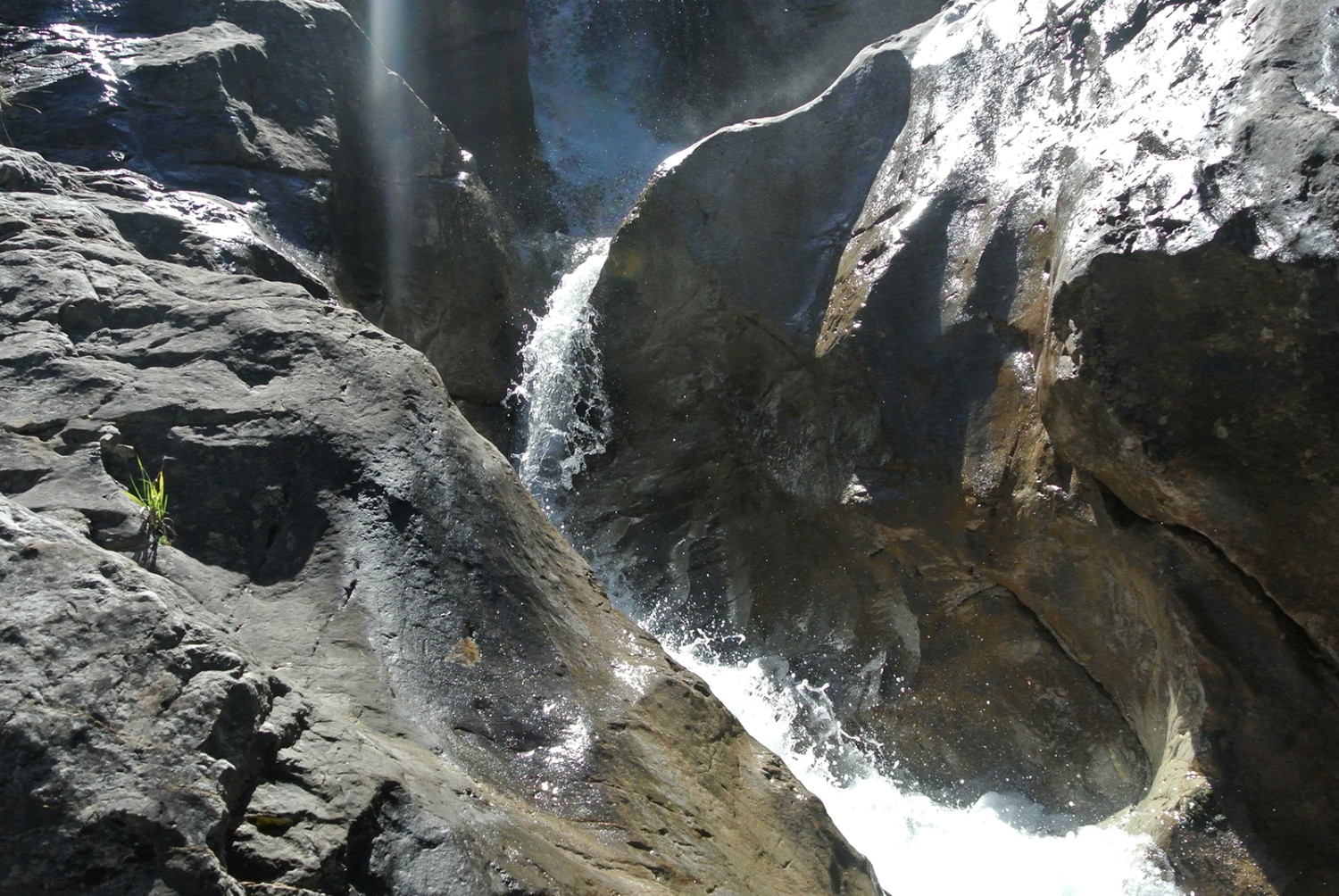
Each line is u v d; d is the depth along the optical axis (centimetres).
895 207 787
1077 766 676
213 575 421
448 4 1336
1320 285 522
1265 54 595
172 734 284
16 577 306
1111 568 627
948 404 701
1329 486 529
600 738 436
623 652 504
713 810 450
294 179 829
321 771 316
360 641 413
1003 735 698
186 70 814
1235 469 546
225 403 482
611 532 889
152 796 269
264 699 312
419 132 962
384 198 904
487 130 1349
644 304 873
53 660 288
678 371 870
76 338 510
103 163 758
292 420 480
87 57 816
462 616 450
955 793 704
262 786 304
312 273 732
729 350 836
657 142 1442
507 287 990
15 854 258
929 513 689
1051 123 733
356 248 866
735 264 823
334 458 473
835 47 1377
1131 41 699
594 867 364
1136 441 563
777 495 809
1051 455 641
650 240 861
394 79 963
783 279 812
